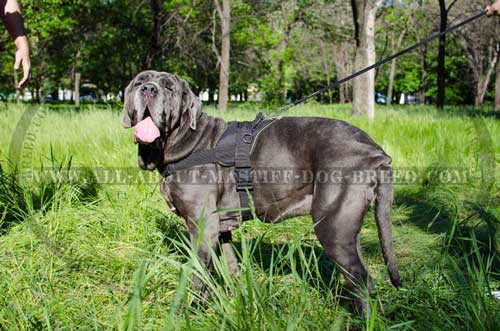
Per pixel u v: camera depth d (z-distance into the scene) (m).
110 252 3.59
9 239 3.66
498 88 20.80
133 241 3.89
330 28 20.69
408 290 2.82
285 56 17.66
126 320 2.07
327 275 3.44
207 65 19.91
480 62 30.28
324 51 32.38
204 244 2.84
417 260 3.62
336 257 2.66
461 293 2.54
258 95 23.27
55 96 42.78
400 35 26.59
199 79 20.61
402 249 3.97
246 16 15.78
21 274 3.00
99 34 15.91
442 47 17.77
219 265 2.39
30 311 2.66
